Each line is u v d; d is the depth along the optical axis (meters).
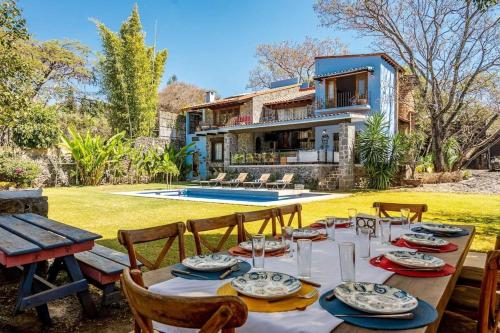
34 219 3.81
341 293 1.44
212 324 0.94
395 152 14.38
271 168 17.61
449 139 17.28
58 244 2.70
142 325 1.14
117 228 6.43
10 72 7.75
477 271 2.74
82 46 24.62
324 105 18.39
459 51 14.93
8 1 7.25
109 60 26.12
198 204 10.16
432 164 17.08
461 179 15.89
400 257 2.02
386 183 14.27
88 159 17.67
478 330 1.72
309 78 30.34
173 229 2.45
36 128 16.52
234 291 1.54
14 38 7.62
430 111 16.36
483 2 6.24
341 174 14.95
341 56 17.92
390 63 18.11
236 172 19.33
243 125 18.95
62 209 9.01
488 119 16.53
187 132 24.67
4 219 3.86
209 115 24.27
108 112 26.72
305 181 16.17
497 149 23.69
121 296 3.09
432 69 15.71
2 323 2.78
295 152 18.80
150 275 1.87
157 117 28.98
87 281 3.08
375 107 17.22
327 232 2.69
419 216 3.76
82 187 16.92
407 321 1.23
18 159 15.78
